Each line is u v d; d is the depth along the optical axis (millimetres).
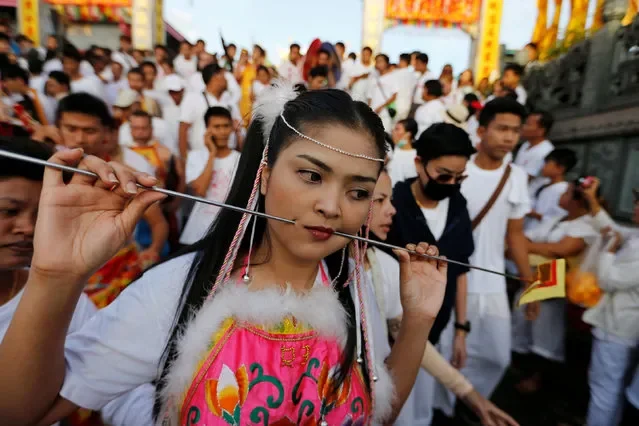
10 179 981
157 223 2209
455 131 1865
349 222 788
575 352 3213
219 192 2781
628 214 3861
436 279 1061
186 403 776
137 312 810
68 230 656
